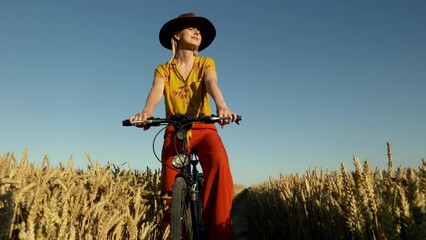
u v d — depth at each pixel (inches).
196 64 147.2
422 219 61.2
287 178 259.8
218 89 133.2
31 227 73.6
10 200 72.8
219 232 119.8
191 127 122.5
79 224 100.3
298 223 164.2
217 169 125.0
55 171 112.0
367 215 79.8
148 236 125.4
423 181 75.7
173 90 146.0
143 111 126.2
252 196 306.5
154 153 124.7
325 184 155.6
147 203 148.5
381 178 94.8
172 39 154.3
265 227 229.1
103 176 122.5
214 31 157.5
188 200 123.6
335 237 119.5
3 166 100.7
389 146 90.7
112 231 111.6
